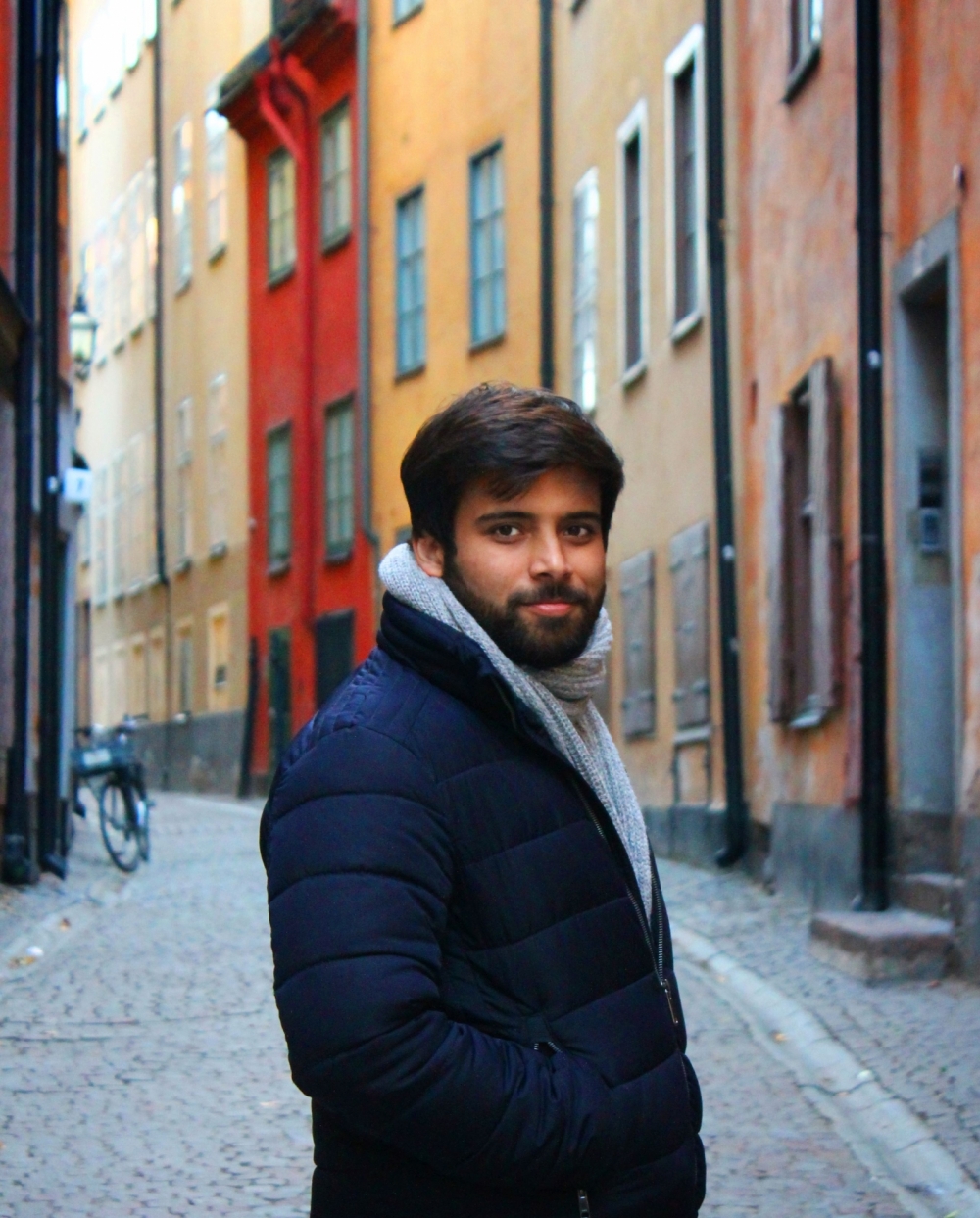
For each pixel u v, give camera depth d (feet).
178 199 106.52
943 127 28.55
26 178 42.86
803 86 37.73
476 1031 6.42
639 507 53.47
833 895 34.17
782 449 38.55
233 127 93.76
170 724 108.17
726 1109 20.03
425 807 6.55
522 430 6.94
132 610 117.91
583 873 6.79
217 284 99.35
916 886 29.45
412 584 7.04
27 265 42.83
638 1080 6.71
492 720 6.82
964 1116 18.48
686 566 47.57
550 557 6.97
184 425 105.91
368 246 79.46
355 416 80.69
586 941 6.74
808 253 37.29
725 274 44.42
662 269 50.80
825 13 35.83
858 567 32.48
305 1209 16.43
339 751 6.59
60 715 51.88
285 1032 6.37
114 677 123.75
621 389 55.47
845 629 34.01
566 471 7.04
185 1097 20.89
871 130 31.37
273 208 90.58
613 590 56.70
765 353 41.14
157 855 53.26
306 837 6.48
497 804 6.69
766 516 40.47
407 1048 6.20
